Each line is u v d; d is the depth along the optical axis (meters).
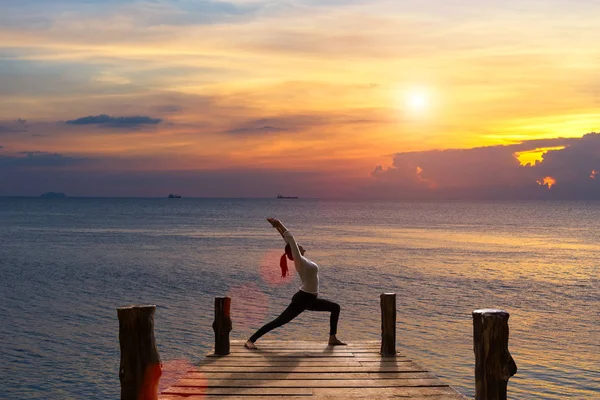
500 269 46.34
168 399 7.05
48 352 21.00
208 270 44.50
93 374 18.61
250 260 51.72
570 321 25.81
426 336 22.58
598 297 32.69
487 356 5.39
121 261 50.41
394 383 7.83
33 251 59.19
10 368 19.19
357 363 9.01
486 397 5.37
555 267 48.31
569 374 17.70
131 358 5.23
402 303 30.38
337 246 68.62
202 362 9.09
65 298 32.03
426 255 57.94
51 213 193.12
